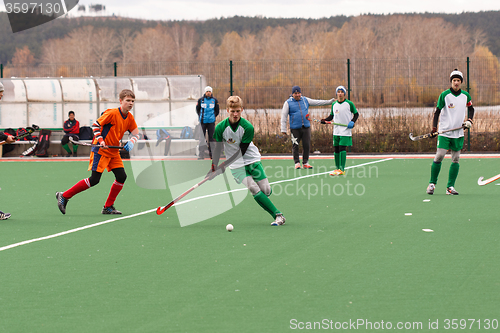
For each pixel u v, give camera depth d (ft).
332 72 112.37
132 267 28.96
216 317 21.89
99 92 102.94
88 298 24.20
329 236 35.78
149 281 26.50
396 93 110.63
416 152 102.37
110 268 28.81
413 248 32.40
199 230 38.06
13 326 21.22
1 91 40.34
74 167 82.94
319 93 112.27
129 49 417.49
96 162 43.65
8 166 84.69
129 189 59.47
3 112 101.04
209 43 421.59
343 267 28.55
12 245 33.96
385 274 27.27
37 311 22.72
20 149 100.37
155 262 29.89
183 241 34.76
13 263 29.89
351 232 36.99
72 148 99.66
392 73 111.04
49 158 96.07
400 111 106.32
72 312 22.57
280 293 24.58
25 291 25.20
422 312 22.25
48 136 98.53
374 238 35.09
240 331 20.56
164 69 120.37
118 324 21.29
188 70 116.98
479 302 23.26
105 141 43.50
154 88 103.19
